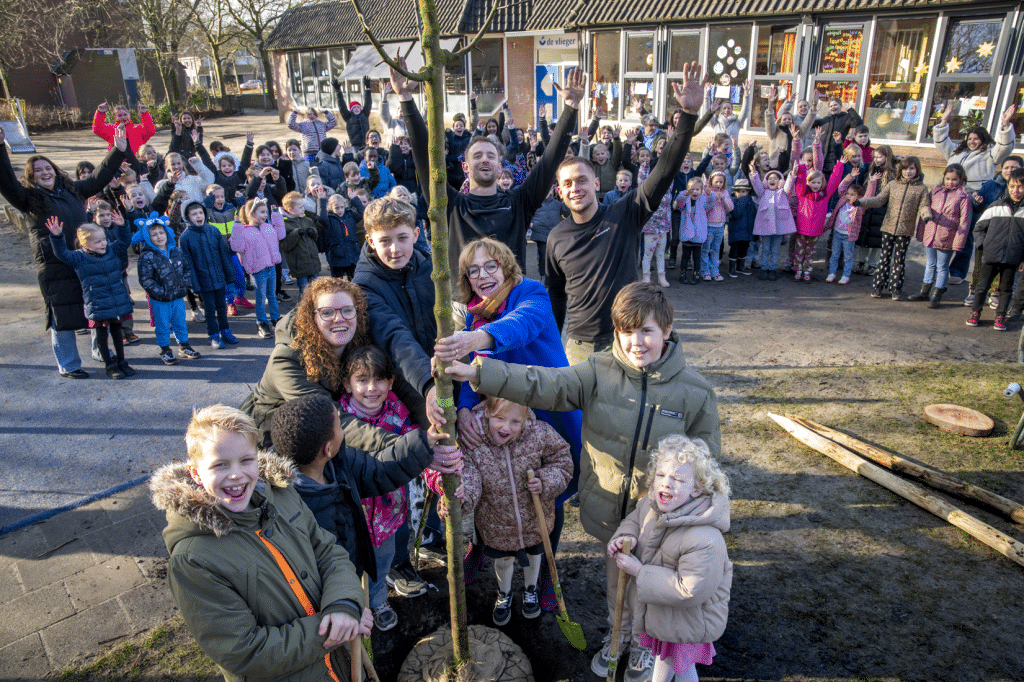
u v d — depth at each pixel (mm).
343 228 7555
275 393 2842
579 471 3021
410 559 3619
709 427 2662
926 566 3441
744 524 3828
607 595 3121
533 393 2570
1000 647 2936
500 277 2951
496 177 3826
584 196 3498
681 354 2650
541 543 3033
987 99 11328
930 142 12094
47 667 2947
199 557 1901
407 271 3102
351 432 2719
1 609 3291
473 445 2855
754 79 13906
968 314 7164
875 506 3947
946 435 4672
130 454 4730
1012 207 6324
